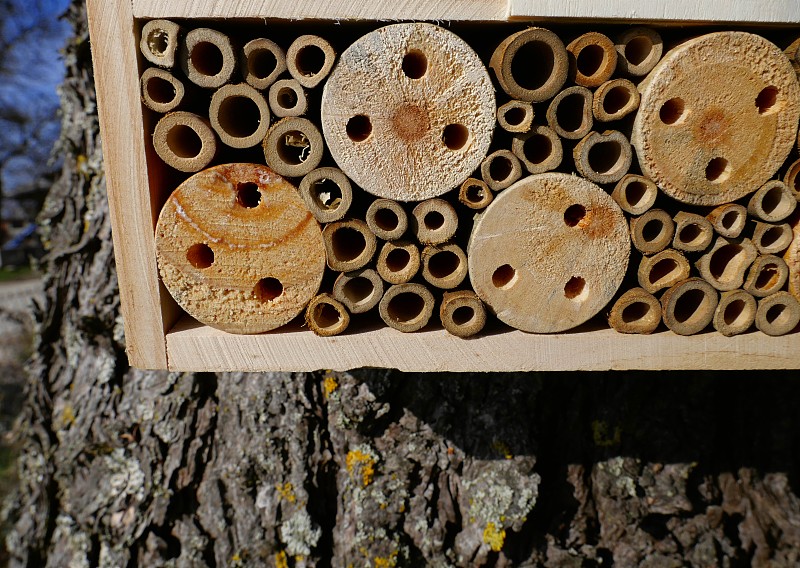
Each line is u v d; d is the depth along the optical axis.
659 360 0.22
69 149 0.37
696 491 0.33
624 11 0.19
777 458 0.35
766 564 0.33
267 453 0.31
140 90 0.19
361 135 0.21
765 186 0.21
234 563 0.31
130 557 0.32
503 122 0.20
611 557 0.32
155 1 0.18
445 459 0.31
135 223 0.20
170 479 0.32
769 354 0.22
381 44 0.19
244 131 0.22
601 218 0.21
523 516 0.30
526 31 0.19
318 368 0.21
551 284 0.21
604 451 0.32
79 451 0.34
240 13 0.19
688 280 0.22
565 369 0.22
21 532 0.37
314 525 0.31
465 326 0.21
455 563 0.31
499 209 0.20
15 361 0.99
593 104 0.20
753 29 0.20
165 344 0.21
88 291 0.35
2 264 2.20
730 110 0.20
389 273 0.21
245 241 0.20
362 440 0.31
